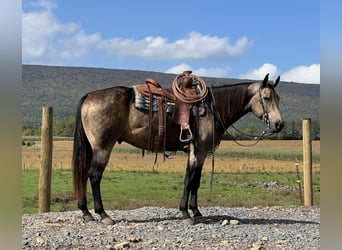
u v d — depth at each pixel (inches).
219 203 556.7
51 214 323.0
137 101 279.6
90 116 276.1
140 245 226.8
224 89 297.3
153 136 283.6
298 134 2459.4
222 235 253.0
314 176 893.8
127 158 1692.9
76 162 280.7
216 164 1493.6
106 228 270.7
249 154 1957.4
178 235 251.8
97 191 279.3
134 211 348.5
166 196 689.6
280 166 1432.1
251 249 218.4
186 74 295.4
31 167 1093.1
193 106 286.4
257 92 295.0
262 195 693.3
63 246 222.5
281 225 296.0
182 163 1529.3
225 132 305.0
